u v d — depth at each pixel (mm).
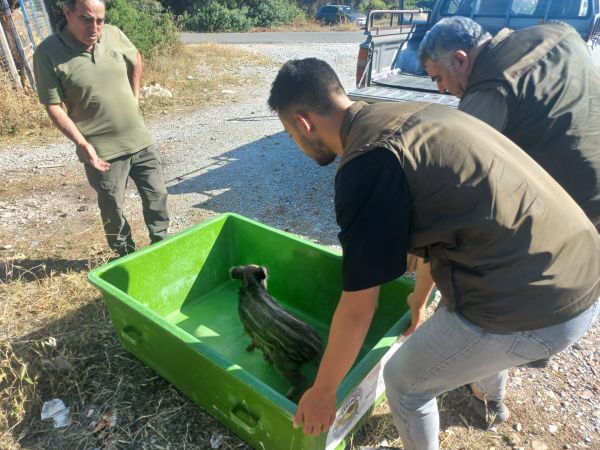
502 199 1341
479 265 1425
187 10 28484
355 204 1288
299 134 1575
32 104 7500
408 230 1327
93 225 4406
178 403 2521
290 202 4969
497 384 2258
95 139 3223
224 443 2297
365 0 34875
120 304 2393
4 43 7562
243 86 10500
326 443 1981
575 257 1441
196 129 7520
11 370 2467
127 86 3320
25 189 5219
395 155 1286
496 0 5762
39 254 3908
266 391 1837
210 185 5395
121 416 2443
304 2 37438
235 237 3377
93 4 2852
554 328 1497
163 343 2309
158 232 3766
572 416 2459
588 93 2002
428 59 2252
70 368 2646
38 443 2301
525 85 1968
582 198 2035
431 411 1813
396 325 2180
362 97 4996
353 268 1305
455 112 1488
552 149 1983
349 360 1459
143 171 3533
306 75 1464
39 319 3084
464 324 1536
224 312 3227
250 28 27281
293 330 2543
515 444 2320
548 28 2143
